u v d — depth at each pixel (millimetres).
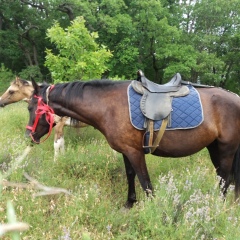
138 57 18469
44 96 3326
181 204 2848
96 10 17031
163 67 20281
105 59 6305
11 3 19547
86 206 3049
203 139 3080
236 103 3158
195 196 2891
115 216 2969
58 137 4906
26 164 3623
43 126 3428
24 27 21234
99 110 3135
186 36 19094
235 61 21156
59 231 2662
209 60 17844
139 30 18000
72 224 2631
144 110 2975
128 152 3066
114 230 2826
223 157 3232
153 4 16953
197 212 2635
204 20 20031
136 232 2658
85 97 3193
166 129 3000
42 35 20688
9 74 15797
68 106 3270
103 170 4109
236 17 19938
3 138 4949
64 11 17828
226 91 3262
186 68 16828
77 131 5809
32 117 3410
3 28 21375
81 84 3244
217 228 2662
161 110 2975
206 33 20250
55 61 6051
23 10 20125
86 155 4477
